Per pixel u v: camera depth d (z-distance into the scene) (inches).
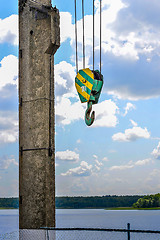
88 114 432.5
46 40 439.8
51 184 426.3
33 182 425.4
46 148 426.6
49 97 438.6
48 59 443.8
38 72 441.4
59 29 446.3
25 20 457.7
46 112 433.4
